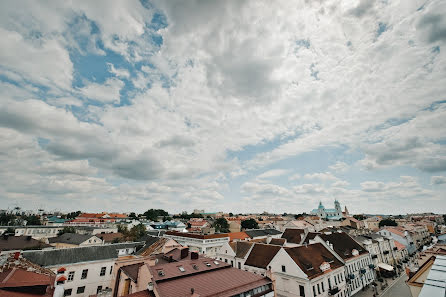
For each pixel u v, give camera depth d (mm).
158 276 24766
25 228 93562
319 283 38656
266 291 28234
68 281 39375
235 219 186250
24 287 18688
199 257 36250
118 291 30609
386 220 154875
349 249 54344
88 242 75750
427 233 123375
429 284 12070
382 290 48844
